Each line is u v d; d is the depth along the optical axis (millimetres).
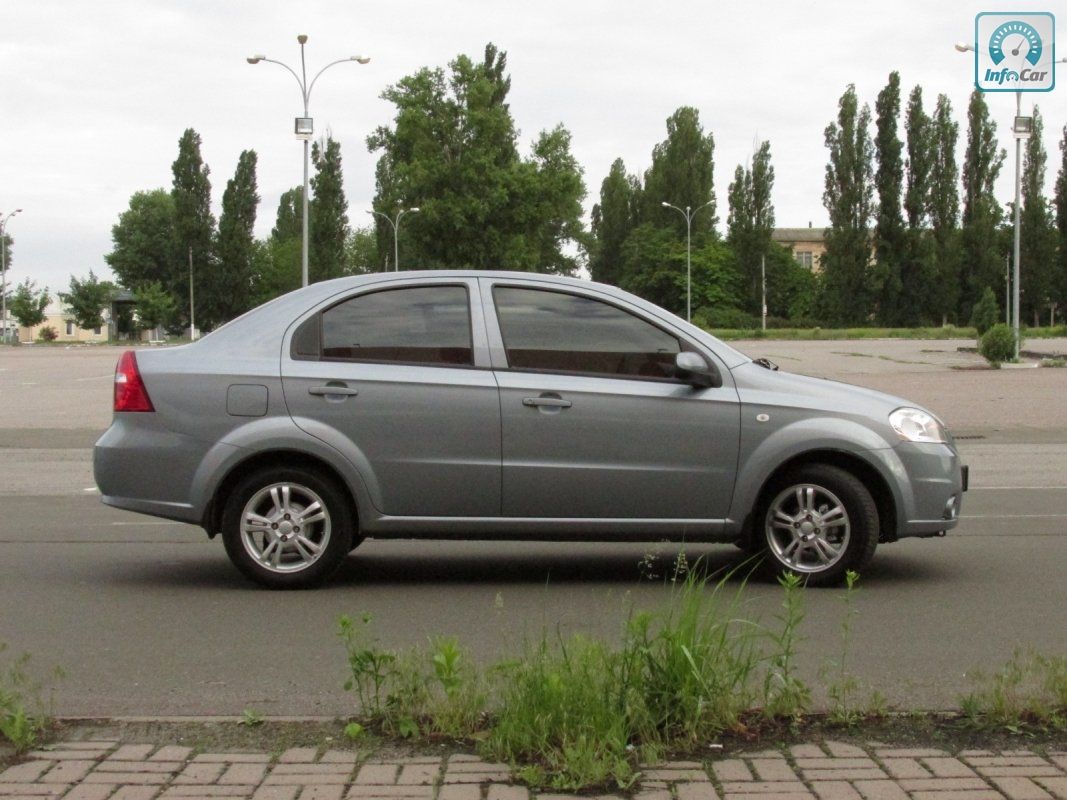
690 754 4262
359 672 4641
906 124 93250
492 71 88625
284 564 7531
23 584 7746
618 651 4676
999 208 96312
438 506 7453
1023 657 5789
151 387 7484
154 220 129000
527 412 7422
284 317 7641
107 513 11125
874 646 6055
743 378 7535
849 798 3842
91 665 5758
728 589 7516
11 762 4207
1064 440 18328
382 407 7422
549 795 3877
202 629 6504
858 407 7531
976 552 8898
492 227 78125
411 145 80250
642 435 7434
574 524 7461
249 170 102938
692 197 108250
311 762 4211
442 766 4148
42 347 77062
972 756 4238
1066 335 77000
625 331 7594
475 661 5688
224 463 7398
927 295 93625
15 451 17219
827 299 95875
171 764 4188
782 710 4641
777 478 7555
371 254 120312
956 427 20250
